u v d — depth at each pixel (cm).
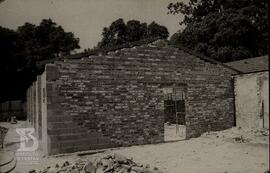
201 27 2528
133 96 1334
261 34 2388
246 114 1580
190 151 1160
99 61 1263
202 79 1549
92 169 834
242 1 2411
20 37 3162
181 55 1485
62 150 1158
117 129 1283
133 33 2378
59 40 3478
